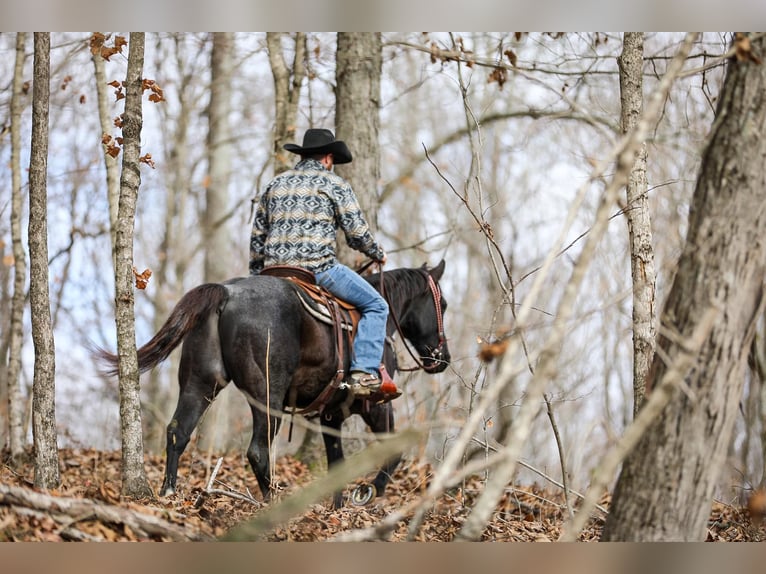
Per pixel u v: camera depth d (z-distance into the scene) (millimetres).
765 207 6750
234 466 16766
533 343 20812
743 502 12336
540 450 19547
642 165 10672
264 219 11680
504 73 14492
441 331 13500
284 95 18219
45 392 10062
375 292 11609
